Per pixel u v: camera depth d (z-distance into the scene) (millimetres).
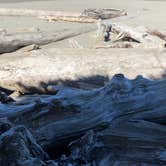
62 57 9766
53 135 5211
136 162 4527
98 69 9406
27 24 18906
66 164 4738
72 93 5629
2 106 5645
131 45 12305
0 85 9742
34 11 22203
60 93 5684
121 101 5586
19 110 5418
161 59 9523
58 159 4902
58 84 9445
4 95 7406
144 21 19203
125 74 9242
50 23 19312
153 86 5840
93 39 14312
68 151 5145
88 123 5344
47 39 13586
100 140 4805
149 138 4871
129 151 4652
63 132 5254
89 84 9258
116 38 14109
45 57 9852
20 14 22406
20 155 4340
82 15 20484
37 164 4285
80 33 15445
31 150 4594
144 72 9242
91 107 5445
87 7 27219
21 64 9711
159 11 24531
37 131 5191
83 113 5375
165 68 9289
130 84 5789
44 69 9547
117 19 20094
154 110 5684
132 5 29078
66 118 5305
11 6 28062
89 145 4750
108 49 10500
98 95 5598
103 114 5445
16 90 9656
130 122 5250
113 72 9336
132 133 4969
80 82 9320
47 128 5223
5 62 9836
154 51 9914
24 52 11062
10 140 4453
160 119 5719
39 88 9516
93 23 19219
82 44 13445
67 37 14766
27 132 4668
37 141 5141
